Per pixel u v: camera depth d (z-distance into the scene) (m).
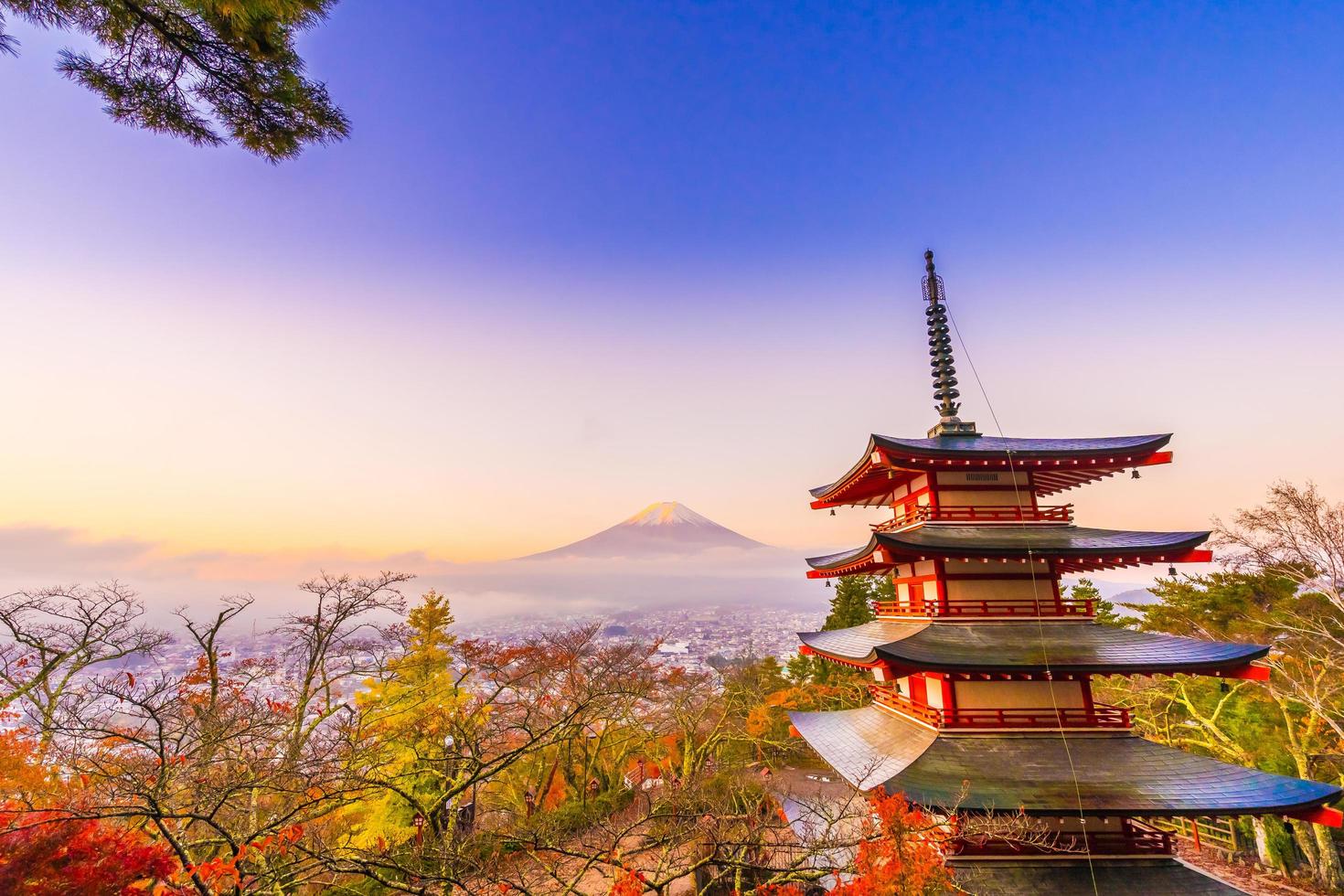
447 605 25.20
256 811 11.39
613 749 32.69
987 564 16.34
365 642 19.12
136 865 7.65
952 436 19.05
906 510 19.39
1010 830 12.05
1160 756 13.54
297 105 5.48
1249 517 23.06
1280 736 23.39
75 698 11.59
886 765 14.55
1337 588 21.89
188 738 12.35
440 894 10.79
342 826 17.41
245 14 4.70
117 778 9.41
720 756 34.25
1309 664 22.52
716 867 14.73
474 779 12.12
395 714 18.39
